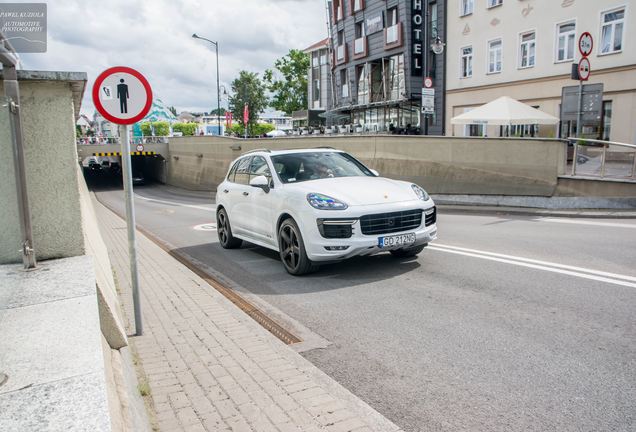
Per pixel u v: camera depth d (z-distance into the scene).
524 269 6.48
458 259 7.26
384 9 31.91
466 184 14.94
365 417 3.01
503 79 24.55
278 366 3.73
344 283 6.33
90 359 2.17
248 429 2.86
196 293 5.94
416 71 29.50
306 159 7.87
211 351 4.05
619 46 19.23
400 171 16.83
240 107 55.38
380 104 31.95
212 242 10.77
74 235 3.95
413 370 3.73
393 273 6.66
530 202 13.58
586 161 12.64
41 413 1.77
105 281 3.96
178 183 43.78
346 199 6.45
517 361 3.78
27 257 3.65
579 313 4.73
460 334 4.38
